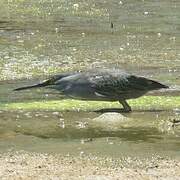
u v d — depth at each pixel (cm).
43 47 2667
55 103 1739
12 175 1134
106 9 3753
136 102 1750
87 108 1689
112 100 1677
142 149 1320
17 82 2058
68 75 1720
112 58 2484
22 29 3078
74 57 2488
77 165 1202
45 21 3331
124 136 1425
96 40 2852
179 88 1944
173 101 1769
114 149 1319
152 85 1703
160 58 2495
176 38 2933
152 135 1434
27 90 1912
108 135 1434
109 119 1543
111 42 2811
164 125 1510
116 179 1108
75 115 1611
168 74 2189
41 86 1739
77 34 2984
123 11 3700
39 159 1243
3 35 2908
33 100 1784
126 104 1673
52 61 2405
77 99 1706
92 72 1703
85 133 1449
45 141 1384
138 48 2689
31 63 2358
